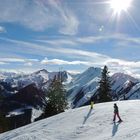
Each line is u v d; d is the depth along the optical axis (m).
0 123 77.38
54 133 34.66
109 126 32.12
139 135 24.92
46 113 74.62
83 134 31.58
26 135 35.72
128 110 38.88
